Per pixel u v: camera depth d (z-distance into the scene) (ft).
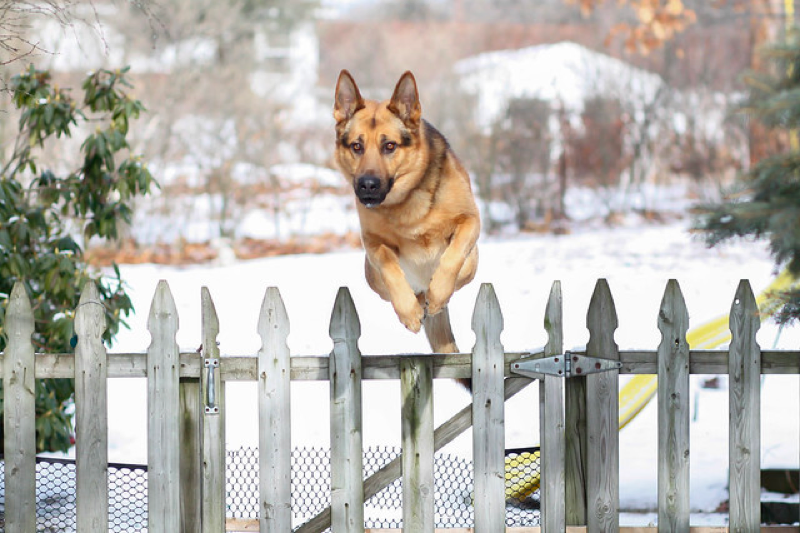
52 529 19.42
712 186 70.49
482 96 75.25
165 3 67.00
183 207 61.67
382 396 27.43
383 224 21.83
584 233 61.52
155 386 17.94
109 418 27.50
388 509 20.51
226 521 19.35
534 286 38.70
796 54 18.11
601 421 18.16
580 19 87.76
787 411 26.20
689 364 18.12
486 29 93.81
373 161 20.76
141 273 46.75
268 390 17.87
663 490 18.15
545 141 70.28
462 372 18.12
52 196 26.32
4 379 17.99
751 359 18.04
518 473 20.86
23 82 25.49
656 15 62.08
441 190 21.61
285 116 74.43
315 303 38.29
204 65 68.85
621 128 72.02
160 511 17.98
